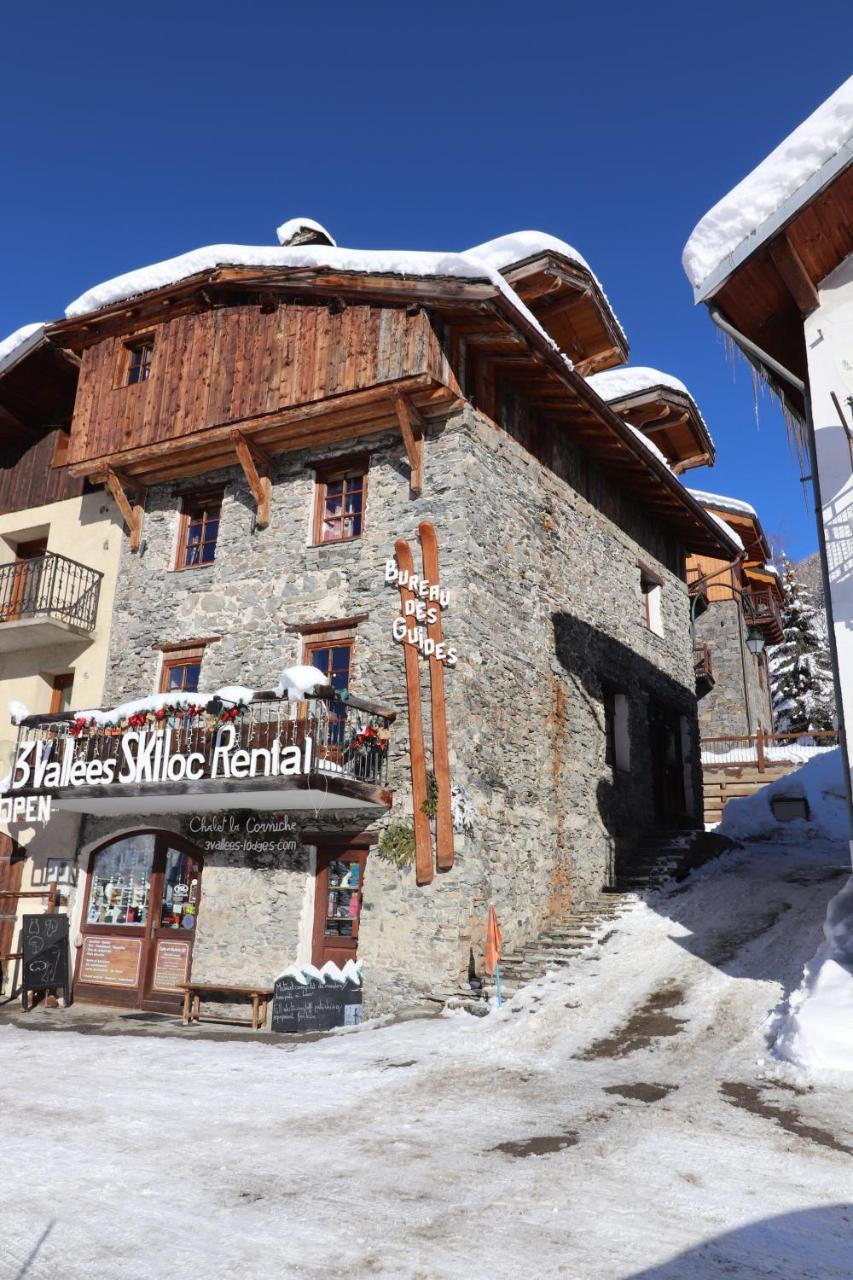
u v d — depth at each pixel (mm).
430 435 12281
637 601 16953
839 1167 5055
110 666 14141
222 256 13289
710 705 28000
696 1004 8859
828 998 7586
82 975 12953
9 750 14617
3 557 16266
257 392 12914
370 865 11078
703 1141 5500
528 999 9609
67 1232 4156
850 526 8539
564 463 14852
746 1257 3916
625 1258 3887
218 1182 4844
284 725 10812
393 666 11680
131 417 14125
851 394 8789
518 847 11898
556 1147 5426
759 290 9273
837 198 8492
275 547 13125
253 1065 7918
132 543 14523
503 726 11984
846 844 17547
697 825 17859
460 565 11570
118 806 12383
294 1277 3695
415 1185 4785
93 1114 6262
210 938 11945
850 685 8242
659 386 17562
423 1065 7660
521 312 11711
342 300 12500
